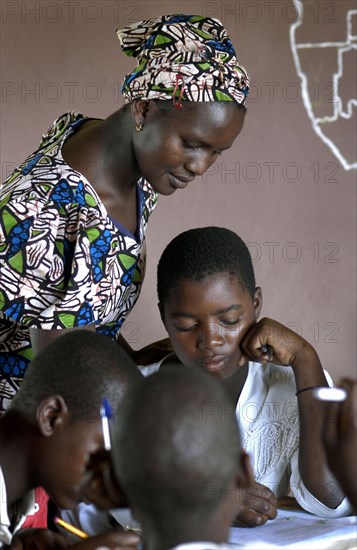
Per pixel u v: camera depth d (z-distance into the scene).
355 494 1.10
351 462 1.09
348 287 4.27
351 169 4.25
